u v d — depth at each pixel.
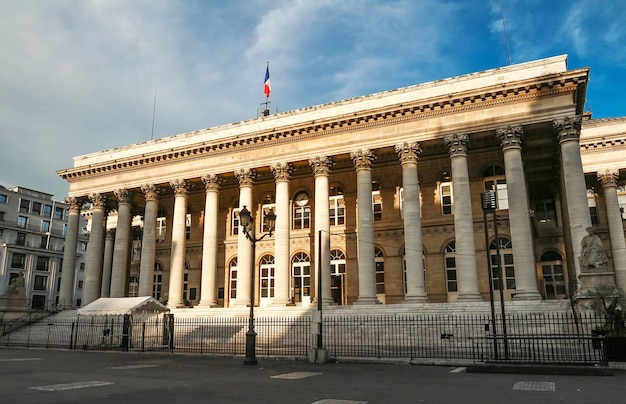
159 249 50.56
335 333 29.23
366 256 34.59
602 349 18.14
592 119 42.84
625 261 39.00
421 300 32.31
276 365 19.77
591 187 44.06
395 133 35.78
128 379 15.34
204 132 44.19
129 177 46.03
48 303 86.38
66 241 48.03
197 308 39.16
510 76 34.06
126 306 29.02
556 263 40.47
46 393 12.23
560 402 10.68
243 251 39.44
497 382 14.12
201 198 49.22
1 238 82.31
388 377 15.62
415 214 33.94
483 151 38.94
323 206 37.06
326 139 38.09
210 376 16.17
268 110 47.94
